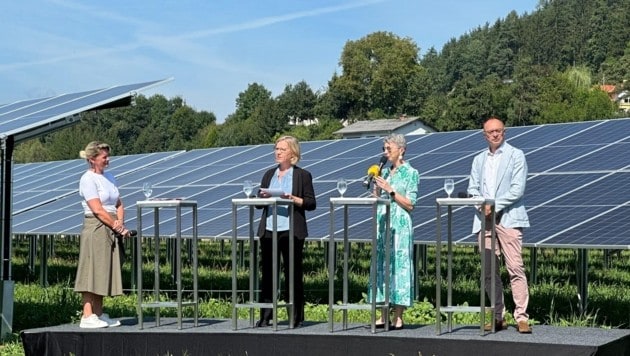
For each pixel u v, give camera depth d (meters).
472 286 20.56
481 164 10.98
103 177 12.06
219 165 25.77
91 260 11.81
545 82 96.50
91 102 15.10
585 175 16.03
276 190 11.26
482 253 10.47
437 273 10.66
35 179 33.78
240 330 11.26
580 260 14.97
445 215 15.90
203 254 31.64
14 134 14.26
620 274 24.41
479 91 94.25
